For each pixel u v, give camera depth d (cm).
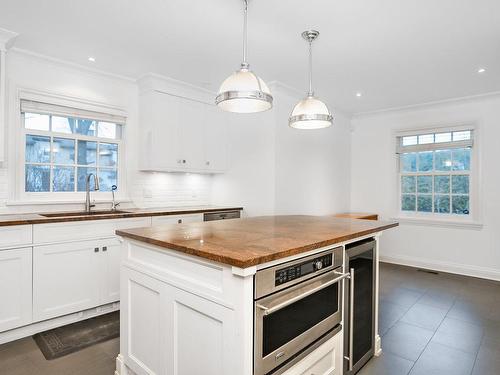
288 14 219
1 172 276
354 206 519
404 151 471
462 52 278
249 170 395
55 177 312
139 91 361
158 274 159
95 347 224
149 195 375
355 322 195
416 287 364
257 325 124
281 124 377
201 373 137
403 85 366
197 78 351
